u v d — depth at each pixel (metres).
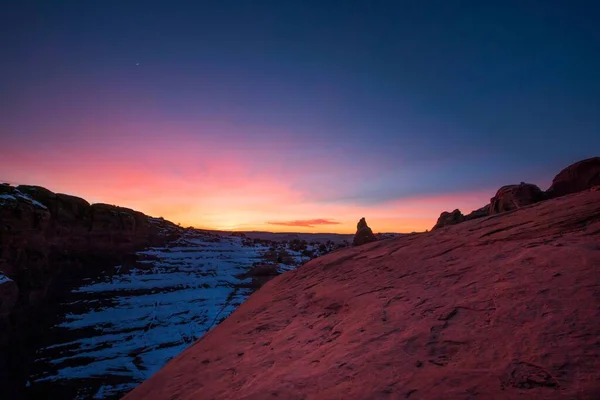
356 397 2.37
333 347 3.52
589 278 3.08
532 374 2.06
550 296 2.97
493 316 2.97
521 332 2.56
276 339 4.84
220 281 40.69
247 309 8.13
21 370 18.92
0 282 18.55
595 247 3.83
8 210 22.25
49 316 23.97
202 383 4.25
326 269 8.55
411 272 5.45
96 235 34.38
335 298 5.64
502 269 4.06
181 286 35.94
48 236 27.75
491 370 2.22
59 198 30.91
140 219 44.03
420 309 3.69
